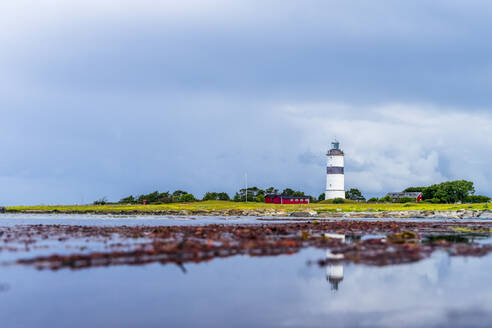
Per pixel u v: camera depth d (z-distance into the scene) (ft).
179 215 481.05
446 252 125.59
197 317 67.36
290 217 429.38
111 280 88.12
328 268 101.50
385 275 94.94
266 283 87.25
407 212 454.40
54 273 92.99
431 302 75.87
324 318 67.72
